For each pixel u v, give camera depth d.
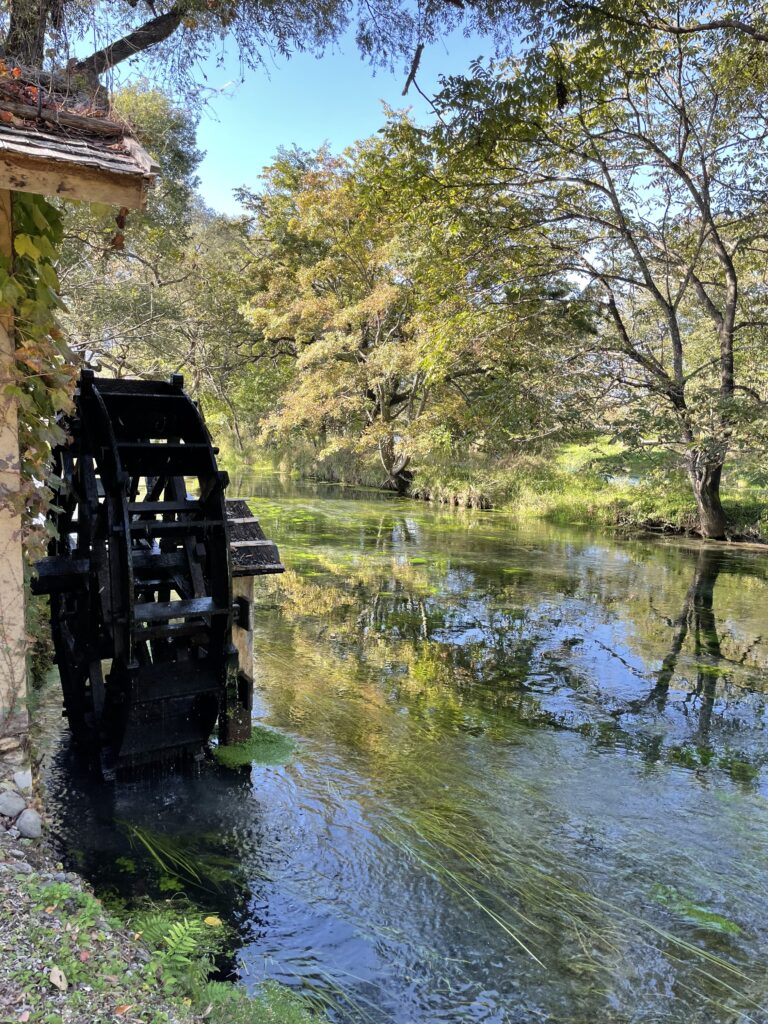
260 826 4.44
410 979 3.20
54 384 3.62
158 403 5.61
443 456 22.72
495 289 15.51
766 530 15.62
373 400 24.80
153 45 6.80
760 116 13.27
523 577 11.88
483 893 3.85
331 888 3.85
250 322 25.17
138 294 18.33
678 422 14.29
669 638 8.73
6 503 3.43
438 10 7.39
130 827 4.38
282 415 24.75
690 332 21.19
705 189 13.99
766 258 15.34
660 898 3.86
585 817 4.67
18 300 3.38
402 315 21.69
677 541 15.92
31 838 3.57
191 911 3.59
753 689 7.10
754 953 3.48
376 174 14.06
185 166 15.24
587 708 6.55
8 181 2.82
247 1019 2.60
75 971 2.38
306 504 20.30
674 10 11.29
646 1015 3.07
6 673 3.56
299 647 7.93
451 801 4.81
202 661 5.27
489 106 10.95
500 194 14.76
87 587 5.12
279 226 25.89
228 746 5.47
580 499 19.05
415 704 6.48
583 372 15.43
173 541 5.98
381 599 10.17
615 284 16.48
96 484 5.33
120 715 4.86
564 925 3.62
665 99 14.05
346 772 5.16
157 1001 2.42
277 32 7.05
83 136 3.22
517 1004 3.09
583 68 10.59
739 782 5.22
